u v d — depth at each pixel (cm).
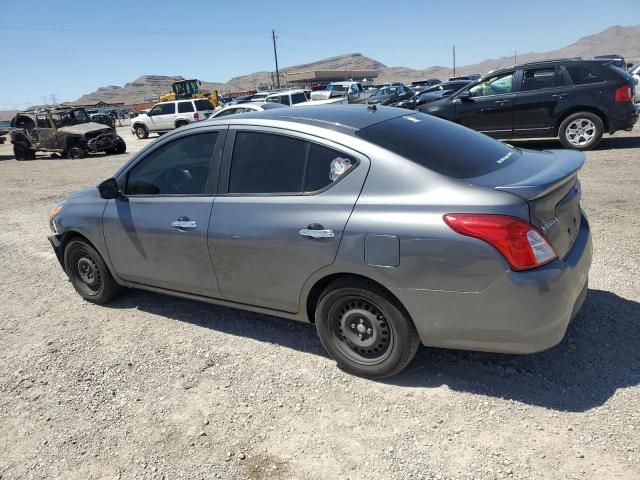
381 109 387
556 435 270
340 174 319
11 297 534
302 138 337
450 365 339
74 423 318
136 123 2727
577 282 292
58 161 1984
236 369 360
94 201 454
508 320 277
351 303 327
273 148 350
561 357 335
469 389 313
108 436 303
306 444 282
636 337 349
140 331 430
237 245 356
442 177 294
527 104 1084
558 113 1064
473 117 1142
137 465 278
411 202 293
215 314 449
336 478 257
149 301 489
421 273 288
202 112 2630
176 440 295
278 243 336
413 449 271
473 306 281
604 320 372
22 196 1159
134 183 426
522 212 271
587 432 270
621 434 266
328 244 314
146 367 373
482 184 287
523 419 284
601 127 1045
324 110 377
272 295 355
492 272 272
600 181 800
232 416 311
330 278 330
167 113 2655
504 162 330
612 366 321
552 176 291
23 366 390
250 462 273
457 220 276
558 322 279
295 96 2516
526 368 328
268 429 297
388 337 319
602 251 506
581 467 248
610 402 290
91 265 478
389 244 293
